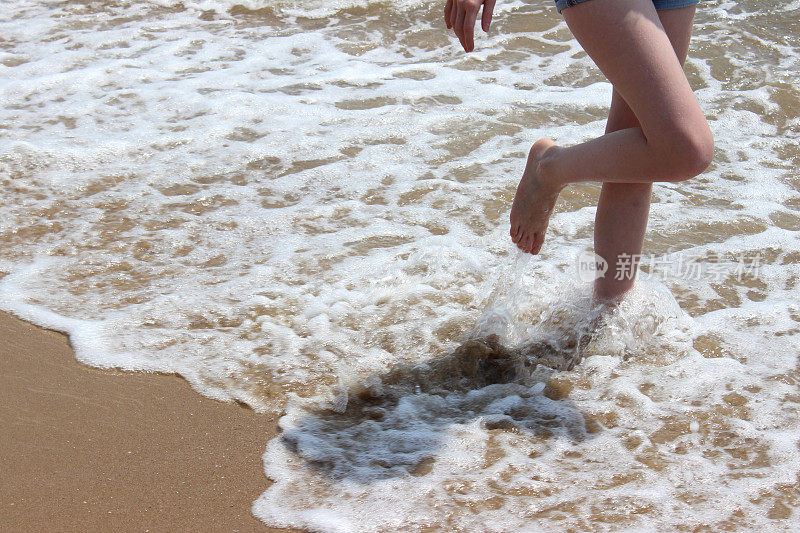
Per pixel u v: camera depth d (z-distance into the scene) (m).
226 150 3.69
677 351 2.35
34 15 5.36
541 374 2.27
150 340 2.41
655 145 1.86
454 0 2.04
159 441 2.01
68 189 3.32
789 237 3.02
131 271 2.78
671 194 3.36
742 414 2.08
